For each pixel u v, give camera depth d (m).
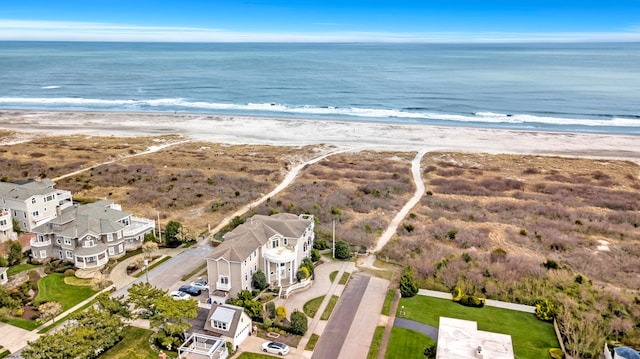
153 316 46.59
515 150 128.25
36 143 134.00
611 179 102.25
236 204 87.31
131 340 46.22
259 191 95.38
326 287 57.59
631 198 89.50
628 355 40.38
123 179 101.19
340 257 65.31
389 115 176.00
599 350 43.81
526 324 49.62
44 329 48.06
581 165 113.31
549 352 44.59
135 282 58.12
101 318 44.84
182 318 47.25
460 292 54.28
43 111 186.25
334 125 159.88
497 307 52.97
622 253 67.12
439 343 37.88
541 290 55.06
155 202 88.06
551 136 142.00
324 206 86.19
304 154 125.56
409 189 98.12
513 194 93.94
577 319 48.41
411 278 56.12
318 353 44.94
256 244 55.81
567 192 94.06
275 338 47.25
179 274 60.28
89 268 61.12
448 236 72.88
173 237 68.19
